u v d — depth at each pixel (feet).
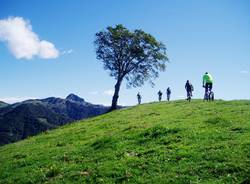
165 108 184.34
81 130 147.74
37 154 110.11
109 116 192.75
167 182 66.59
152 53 307.58
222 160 71.87
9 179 87.61
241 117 110.42
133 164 78.02
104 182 72.18
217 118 108.06
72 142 120.88
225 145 79.46
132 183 69.05
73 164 87.30
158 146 88.07
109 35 305.73
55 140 134.51
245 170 65.82
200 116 126.62
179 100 237.04
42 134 172.04
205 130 96.37
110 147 95.86
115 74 312.09
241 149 75.36
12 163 103.60
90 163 85.20
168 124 115.85
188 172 69.36
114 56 311.06
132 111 198.70
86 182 74.49
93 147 100.78
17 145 145.89
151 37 305.53
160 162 76.84
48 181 79.77
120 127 132.77
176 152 80.53
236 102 163.63
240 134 87.76
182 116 134.51
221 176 65.62
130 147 92.02
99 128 142.72
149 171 73.31
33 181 82.38
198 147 81.97
